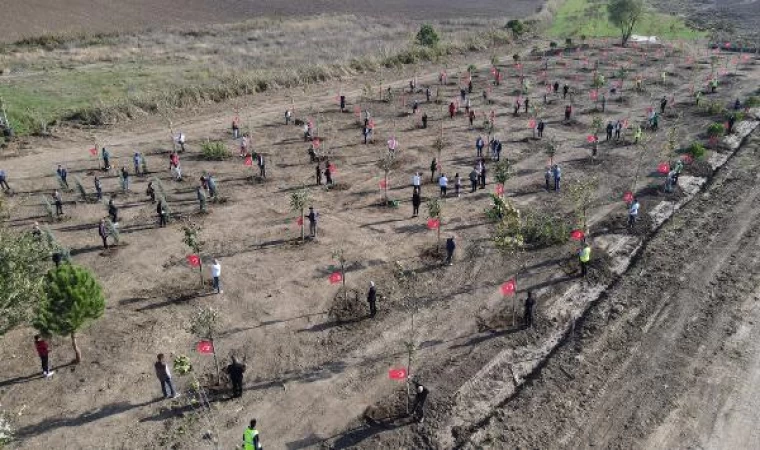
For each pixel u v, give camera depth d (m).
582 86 57.88
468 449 16.44
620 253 26.70
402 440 16.73
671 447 16.50
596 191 32.94
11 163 37.09
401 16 107.62
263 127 44.66
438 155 38.97
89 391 18.50
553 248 26.92
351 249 26.89
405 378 18.97
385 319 21.98
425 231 28.59
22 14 78.88
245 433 15.21
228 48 70.56
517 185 33.91
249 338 20.94
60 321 17.91
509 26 87.75
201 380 18.95
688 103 50.69
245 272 25.05
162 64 60.88
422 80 60.59
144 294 23.50
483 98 53.41
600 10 113.19
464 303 22.95
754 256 26.41
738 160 38.03
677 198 32.25
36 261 19.97
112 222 28.27
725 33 90.94
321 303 22.86
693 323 21.81
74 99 47.78
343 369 19.47
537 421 17.44
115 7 90.19
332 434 16.94
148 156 38.72
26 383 18.75
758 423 17.31
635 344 20.70
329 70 59.78
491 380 19.05
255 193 33.03
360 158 38.44
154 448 16.44
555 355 20.14
